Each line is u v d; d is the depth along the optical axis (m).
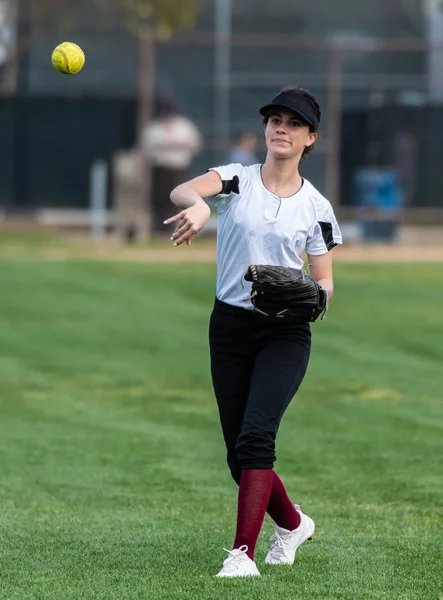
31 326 47.81
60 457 27.22
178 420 31.70
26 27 86.62
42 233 82.19
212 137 86.88
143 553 18.73
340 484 24.67
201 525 21.06
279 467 26.28
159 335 46.06
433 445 28.53
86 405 33.69
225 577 16.98
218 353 17.81
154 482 24.81
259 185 17.53
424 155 81.56
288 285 17.05
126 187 78.19
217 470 26.06
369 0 89.12
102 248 74.75
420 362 40.72
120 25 89.56
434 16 91.50
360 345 43.88
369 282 61.50
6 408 33.16
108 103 81.00
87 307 52.62
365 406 33.47
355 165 82.81
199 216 16.27
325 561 18.33
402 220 82.50
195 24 88.62
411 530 20.75
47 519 21.47
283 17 88.88
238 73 87.00
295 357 17.47
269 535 20.69
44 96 81.94
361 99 87.94
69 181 81.50
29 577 17.14
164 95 81.44
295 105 17.14
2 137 81.00
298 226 17.56
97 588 16.50
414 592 16.48
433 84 88.88
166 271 64.56
